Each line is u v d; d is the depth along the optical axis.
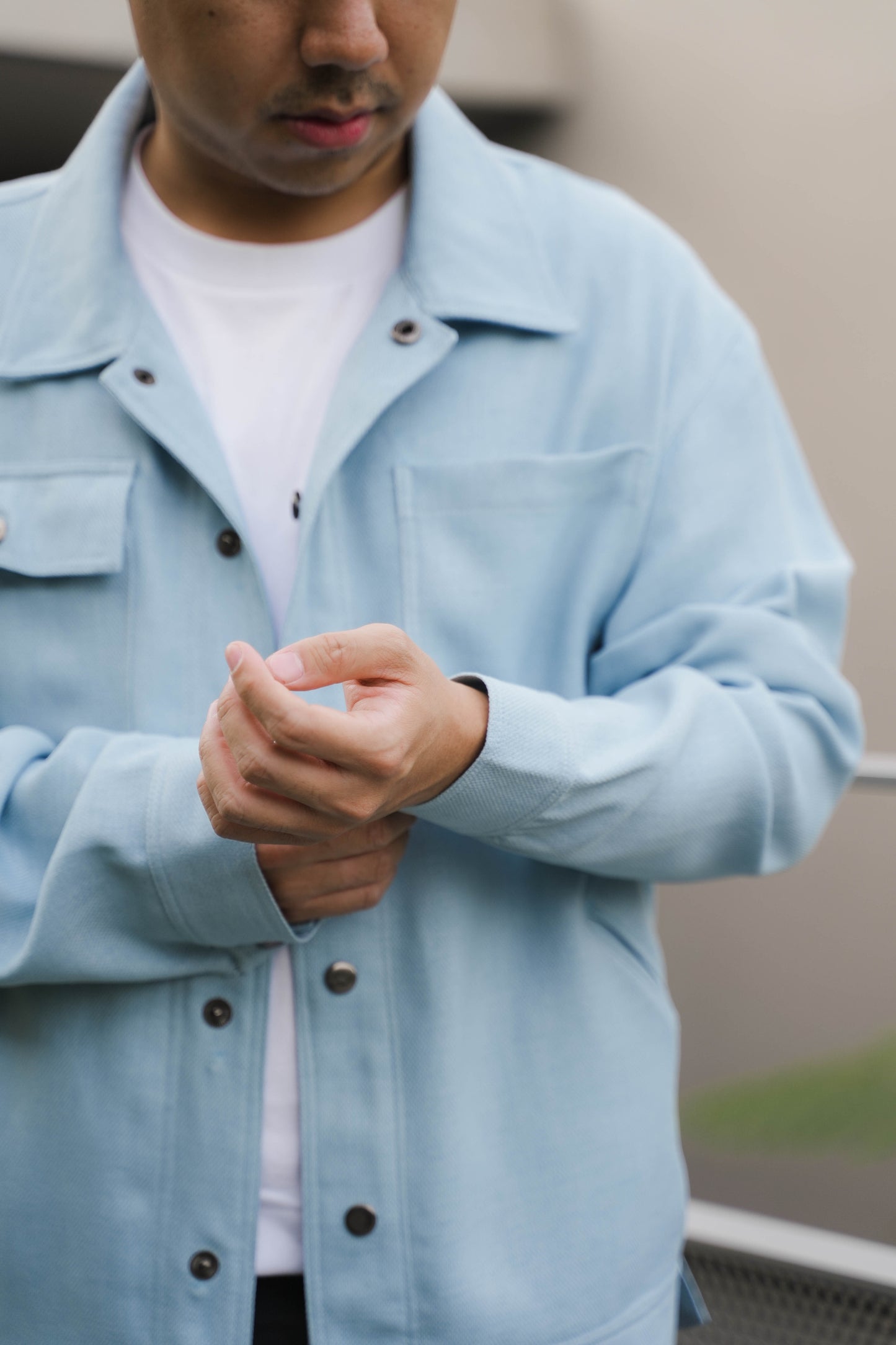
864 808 2.59
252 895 1.13
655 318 1.23
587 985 1.21
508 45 3.16
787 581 1.21
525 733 1.10
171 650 1.20
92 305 1.22
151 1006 1.18
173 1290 1.17
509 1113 1.19
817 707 1.19
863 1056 2.56
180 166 1.23
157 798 1.14
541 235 1.25
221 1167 1.17
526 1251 1.18
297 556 1.18
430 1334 1.16
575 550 1.21
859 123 3.96
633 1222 1.20
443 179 1.23
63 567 1.19
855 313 4.05
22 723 1.21
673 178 4.02
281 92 1.11
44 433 1.22
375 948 1.17
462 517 1.19
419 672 1.04
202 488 1.20
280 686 0.99
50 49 2.28
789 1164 2.41
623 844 1.15
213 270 1.23
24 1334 1.19
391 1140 1.16
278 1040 1.18
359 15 1.08
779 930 2.60
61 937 1.15
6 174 2.48
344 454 1.18
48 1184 1.18
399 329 1.20
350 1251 1.16
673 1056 1.26
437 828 1.18
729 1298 1.72
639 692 1.19
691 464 1.21
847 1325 1.68
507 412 1.21
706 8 3.86
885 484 4.02
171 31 1.11
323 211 1.22
